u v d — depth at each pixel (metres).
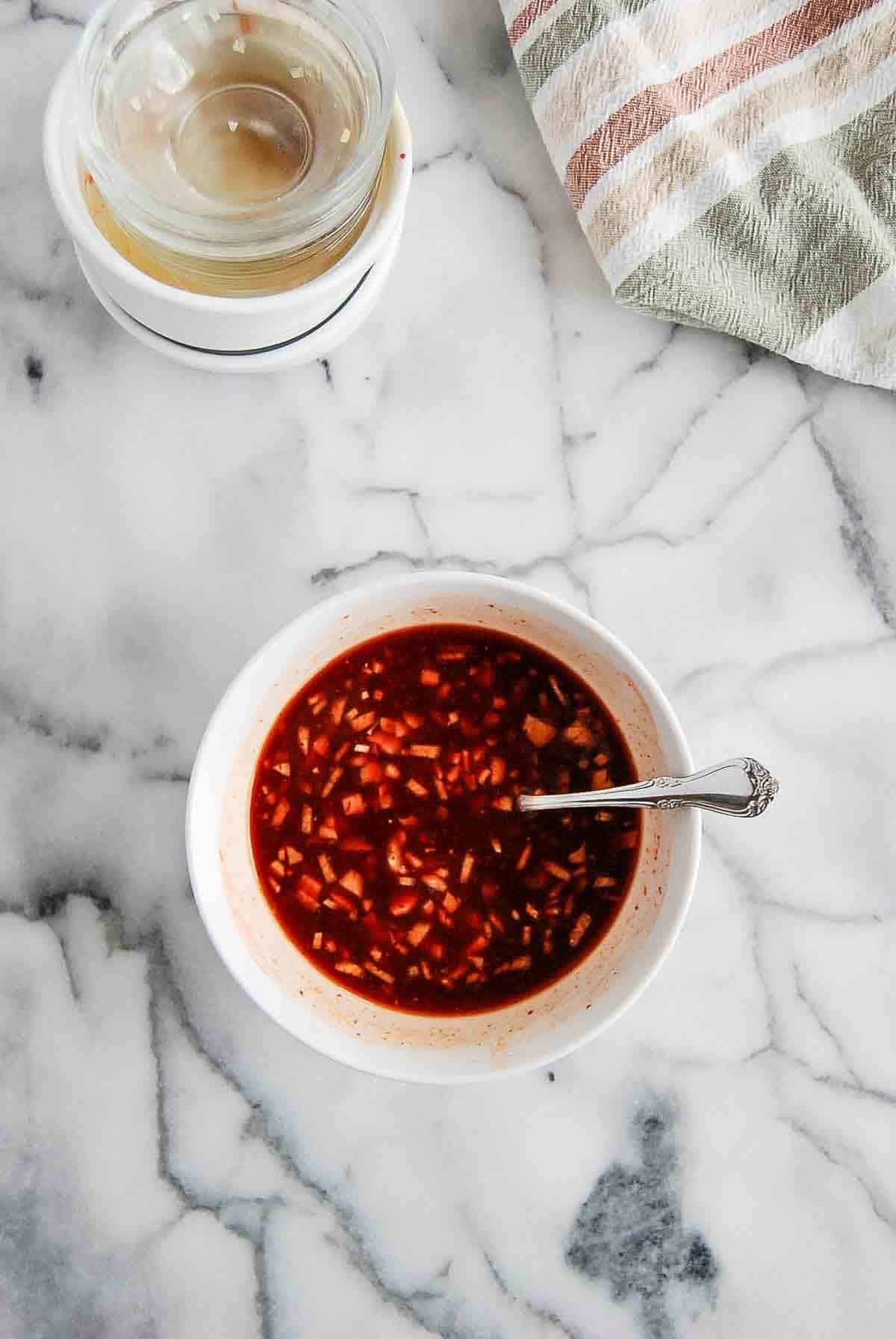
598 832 0.55
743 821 0.58
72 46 0.58
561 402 0.59
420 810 0.55
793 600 0.59
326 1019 0.53
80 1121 0.57
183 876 0.57
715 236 0.57
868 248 0.57
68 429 0.58
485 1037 0.54
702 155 0.57
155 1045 0.57
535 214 0.59
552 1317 0.57
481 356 0.59
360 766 0.55
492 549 0.59
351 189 0.51
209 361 0.56
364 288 0.56
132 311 0.54
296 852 0.55
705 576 0.59
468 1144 0.57
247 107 0.54
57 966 0.57
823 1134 0.58
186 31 0.52
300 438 0.58
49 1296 0.56
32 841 0.57
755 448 0.59
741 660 0.59
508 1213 0.57
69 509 0.58
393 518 0.58
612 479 0.59
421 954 0.55
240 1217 0.57
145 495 0.58
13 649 0.58
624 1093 0.58
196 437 0.58
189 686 0.58
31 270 0.58
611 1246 0.57
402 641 0.55
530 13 0.56
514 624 0.54
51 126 0.52
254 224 0.51
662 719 0.52
